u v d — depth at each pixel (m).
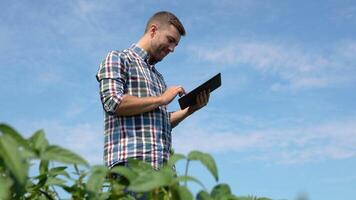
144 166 1.71
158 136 3.67
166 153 3.74
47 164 1.73
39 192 1.80
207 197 1.48
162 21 3.94
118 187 1.74
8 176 1.28
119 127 3.61
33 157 1.33
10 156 1.15
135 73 3.73
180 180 1.47
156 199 1.58
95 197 1.49
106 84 3.56
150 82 3.81
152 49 3.91
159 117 3.72
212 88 4.07
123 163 3.56
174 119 4.15
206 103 4.12
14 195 1.30
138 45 3.90
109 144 3.64
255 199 1.73
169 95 3.67
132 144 3.57
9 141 1.17
